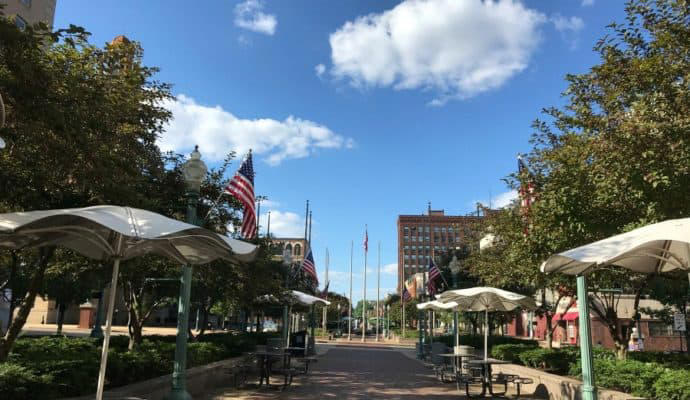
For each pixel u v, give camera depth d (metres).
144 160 11.38
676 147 7.24
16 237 6.45
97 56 8.98
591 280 12.59
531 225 11.99
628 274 12.20
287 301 21.70
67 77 7.50
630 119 7.93
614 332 14.07
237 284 16.72
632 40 8.98
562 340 41.47
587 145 9.05
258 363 16.05
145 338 18.69
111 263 10.67
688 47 8.00
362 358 27.17
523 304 14.48
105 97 8.28
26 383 6.95
